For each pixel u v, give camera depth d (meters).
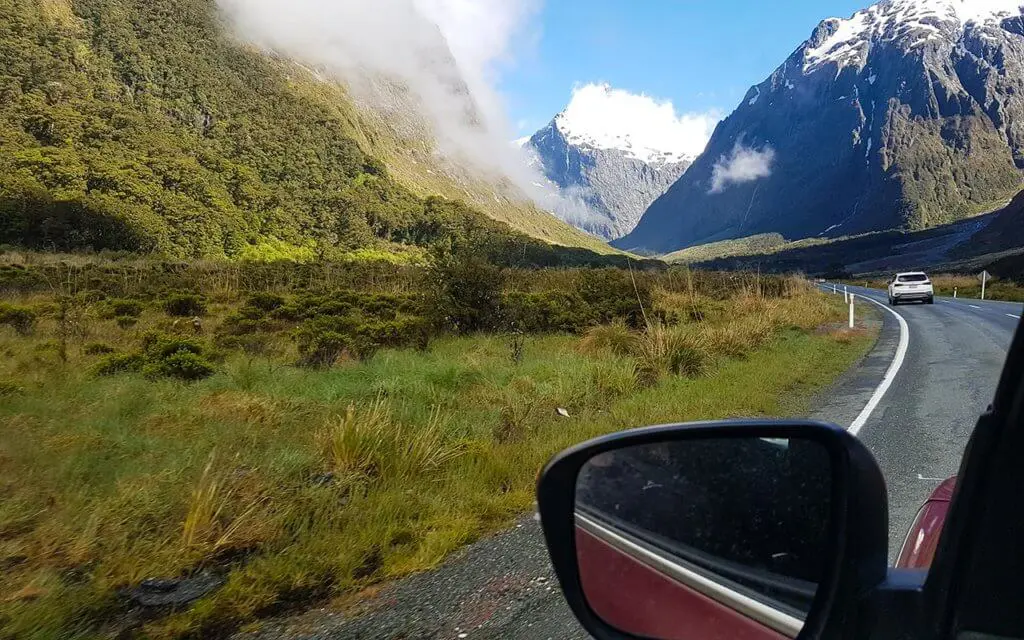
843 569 1.29
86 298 20.91
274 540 4.16
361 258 107.12
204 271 34.72
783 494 1.42
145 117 138.62
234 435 6.03
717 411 7.55
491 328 16.20
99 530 4.08
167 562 3.81
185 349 11.23
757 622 1.40
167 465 5.07
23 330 15.59
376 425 5.73
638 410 7.64
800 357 12.20
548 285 25.23
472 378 9.36
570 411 7.97
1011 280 46.91
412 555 4.05
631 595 1.67
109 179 90.69
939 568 1.11
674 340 10.76
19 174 85.25
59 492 4.62
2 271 27.83
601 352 11.52
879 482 1.33
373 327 14.52
